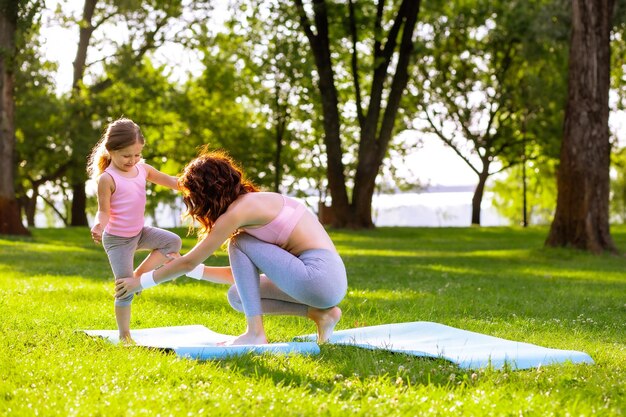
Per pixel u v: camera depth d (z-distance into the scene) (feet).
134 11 115.65
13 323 21.94
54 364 15.33
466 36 137.28
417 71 142.41
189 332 21.58
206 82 133.28
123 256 19.42
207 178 18.62
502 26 130.82
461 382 14.83
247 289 18.79
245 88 132.77
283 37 114.21
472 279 43.52
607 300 33.50
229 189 18.71
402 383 14.49
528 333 23.67
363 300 31.40
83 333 19.97
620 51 117.70
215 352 17.12
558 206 65.41
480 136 145.48
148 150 128.57
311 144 149.18
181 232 102.78
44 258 53.78
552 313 28.89
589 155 63.98
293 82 116.57
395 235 100.53
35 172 124.67
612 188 160.15
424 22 131.44
